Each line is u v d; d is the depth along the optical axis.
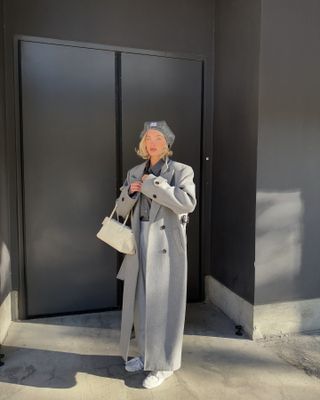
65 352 2.58
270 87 2.67
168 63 3.24
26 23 2.91
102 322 3.05
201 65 3.32
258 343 2.73
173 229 2.16
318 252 2.90
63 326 2.97
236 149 2.97
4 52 2.88
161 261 2.13
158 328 2.13
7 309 2.88
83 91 3.07
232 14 2.99
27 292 3.08
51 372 2.34
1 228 2.65
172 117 3.29
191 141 3.35
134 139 3.21
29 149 2.99
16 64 2.91
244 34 2.82
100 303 3.26
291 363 2.47
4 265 2.76
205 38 3.31
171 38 3.23
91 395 2.12
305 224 2.85
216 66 3.29
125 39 3.12
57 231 3.11
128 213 2.29
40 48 2.95
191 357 2.53
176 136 3.32
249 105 2.78
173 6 3.21
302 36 2.71
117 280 3.28
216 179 3.32
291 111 2.74
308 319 2.91
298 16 2.68
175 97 3.28
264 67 2.64
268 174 2.72
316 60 2.76
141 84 3.19
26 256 3.05
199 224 3.42
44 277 3.11
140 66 3.18
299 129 2.77
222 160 3.21
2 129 2.76
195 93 3.33
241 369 2.39
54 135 3.03
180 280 2.16
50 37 2.96
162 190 2.03
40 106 2.98
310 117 2.79
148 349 2.13
